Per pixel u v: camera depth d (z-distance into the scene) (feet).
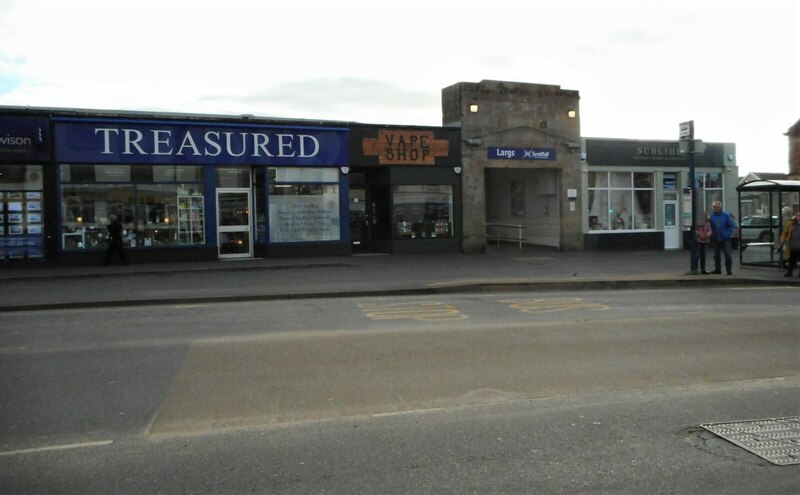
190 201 73.67
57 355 28.17
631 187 96.22
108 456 16.84
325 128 78.48
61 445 17.61
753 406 21.02
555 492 14.65
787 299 47.09
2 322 37.73
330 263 69.72
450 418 19.72
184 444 17.66
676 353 28.37
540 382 23.72
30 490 14.85
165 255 72.43
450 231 85.56
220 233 76.07
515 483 15.12
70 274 60.18
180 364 26.37
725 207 102.17
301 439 17.98
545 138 90.07
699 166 100.53
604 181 94.68
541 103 89.86
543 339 31.04
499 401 21.49
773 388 23.16
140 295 47.78
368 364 26.21
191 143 72.90
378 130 81.41
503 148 87.56
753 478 15.48
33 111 67.10
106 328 35.06
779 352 28.71
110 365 26.30
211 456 16.80
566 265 70.69
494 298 47.37
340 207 79.82
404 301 45.85
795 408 20.83
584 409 20.62
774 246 69.15
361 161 80.64
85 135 68.85
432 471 15.79
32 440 17.98
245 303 45.57
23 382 23.79
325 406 20.94
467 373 24.89
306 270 65.98
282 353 28.17
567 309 41.09
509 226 103.14
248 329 34.12
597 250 92.99
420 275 60.80
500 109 87.35
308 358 27.25
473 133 85.92
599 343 30.25
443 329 33.55
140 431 18.69
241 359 27.14
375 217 86.33
